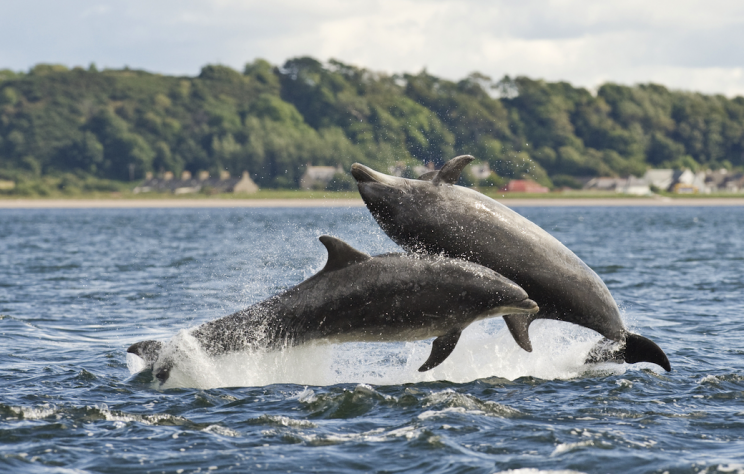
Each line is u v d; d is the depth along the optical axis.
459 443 32.94
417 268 40.06
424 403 38.41
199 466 30.73
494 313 40.34
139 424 35.47
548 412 37.16
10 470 29.97
